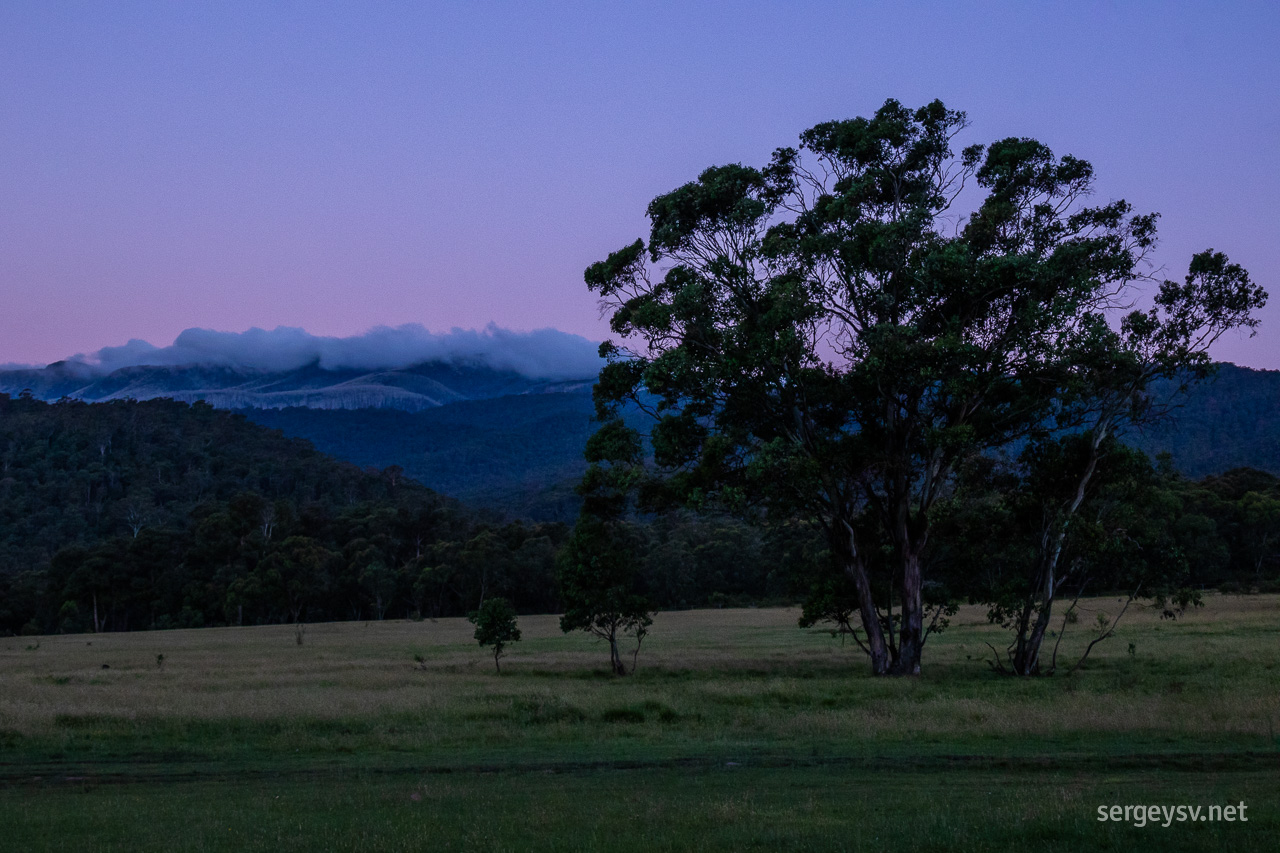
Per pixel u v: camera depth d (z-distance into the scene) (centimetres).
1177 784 1384
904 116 3741
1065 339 3312
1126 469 3612
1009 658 3656
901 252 3434
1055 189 3706
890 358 3312
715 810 1219
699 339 3588
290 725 2108
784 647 5241
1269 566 9975
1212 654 3716
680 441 3703
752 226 3569
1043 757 1639
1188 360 3469
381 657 5206
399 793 1416
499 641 4112
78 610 11612
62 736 1977
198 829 1179
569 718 2253
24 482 18438
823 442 3638
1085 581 3906
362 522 14262
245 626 10825
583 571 3847
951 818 1144
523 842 1071
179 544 12769
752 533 12456
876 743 1852
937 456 3609
